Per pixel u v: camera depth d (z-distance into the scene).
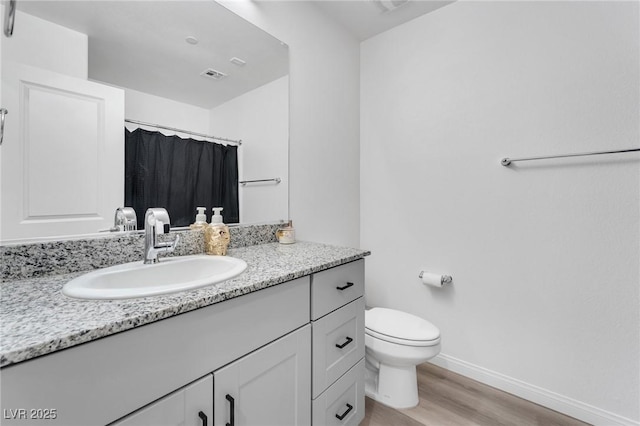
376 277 2.14
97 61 1.00
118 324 0.55
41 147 0.88
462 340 1.74
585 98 1.36
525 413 1.42
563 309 1.42
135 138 1.10
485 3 1.65
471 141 1.70
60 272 0.90
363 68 2.20
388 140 2.07
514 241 1.56
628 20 1.26
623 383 1.28
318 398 1.06
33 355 0.46
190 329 0.68
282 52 1.61
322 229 1.88
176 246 1.14
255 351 0.83
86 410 0.52
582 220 1.37
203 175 1.31
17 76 0.83
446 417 1.39
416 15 1.89
